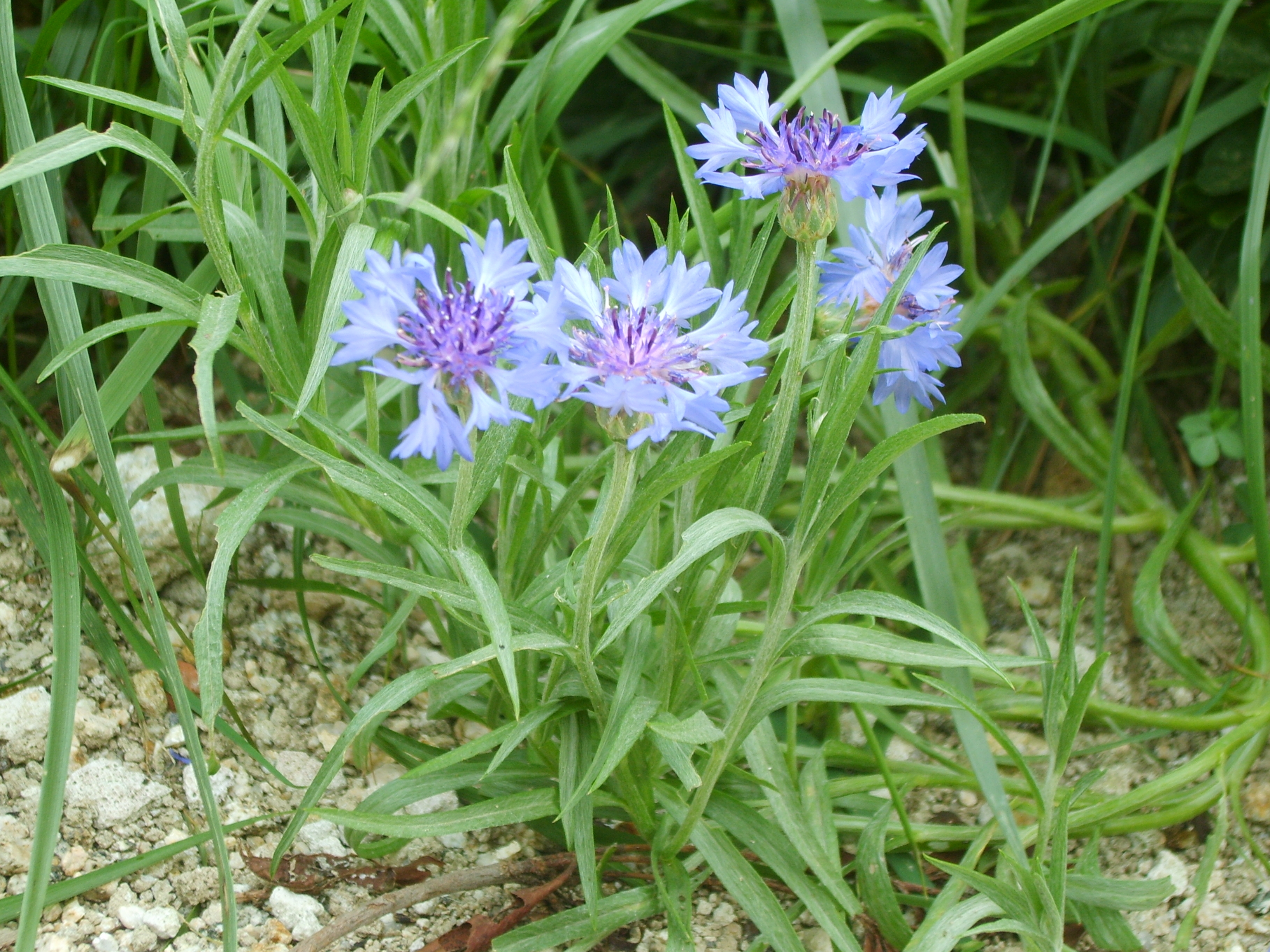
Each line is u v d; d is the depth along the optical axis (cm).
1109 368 89
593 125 100
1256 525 71
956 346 79
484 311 55
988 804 72
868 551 73
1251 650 76
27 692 67
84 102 74
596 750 63
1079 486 90
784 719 74
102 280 61
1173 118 89
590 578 58
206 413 57
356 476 60
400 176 77
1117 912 67
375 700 60
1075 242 97
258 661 72
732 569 63
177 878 65
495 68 50
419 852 68
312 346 64
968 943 66
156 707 69
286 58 60
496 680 65
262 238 64
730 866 64
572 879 67
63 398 65
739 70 98
